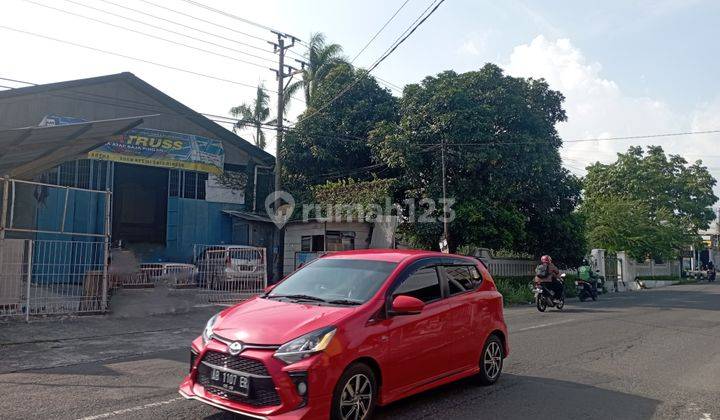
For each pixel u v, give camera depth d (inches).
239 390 184.9
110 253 514.6
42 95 810.2
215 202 977.5
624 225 1444.4
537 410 238.7
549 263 693.9
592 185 1934.1
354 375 196.2
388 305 216.1
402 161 896.9
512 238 898.1
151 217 917.8
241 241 990.4
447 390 266.8
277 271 943.7
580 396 263.9
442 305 245.1
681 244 1769.2
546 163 918.4
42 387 258.1
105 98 861.8
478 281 279.1
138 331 424.8
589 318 590.9
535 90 959.6
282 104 936.3
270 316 200.4
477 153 869.8
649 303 829.2
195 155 946.7
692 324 547.8
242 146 1005.8
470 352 260.5
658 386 288.0
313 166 1113.4
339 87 1122.0
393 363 211.6
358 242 953.5
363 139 1089.4
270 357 182.2
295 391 180.2
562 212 1016.9
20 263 448.8
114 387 258.5
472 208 860.0
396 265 235.5
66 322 441.7
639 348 401.1
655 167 1897.1
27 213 571.2
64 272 472.4
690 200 1934.1
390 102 1134.4
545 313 653.9
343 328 195.3
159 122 916.0
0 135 401.4
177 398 238.4
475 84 932.0
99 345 369.1
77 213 831.1
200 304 569.3
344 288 224.4
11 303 443.2
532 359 349.7
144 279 520.7
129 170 900.6
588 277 877.8
